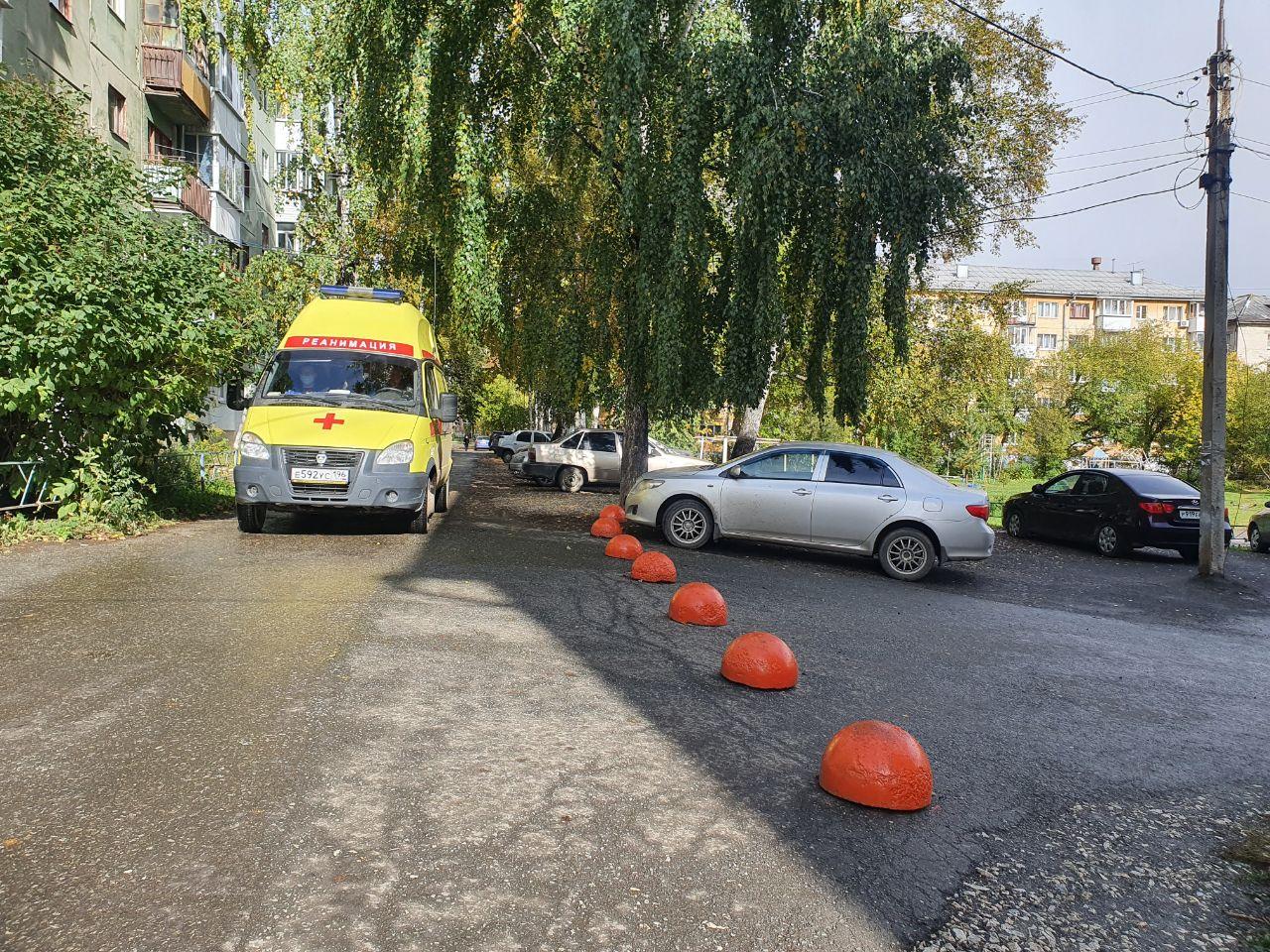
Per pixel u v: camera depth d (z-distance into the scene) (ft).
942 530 36.32
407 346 39.27
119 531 32.37
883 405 80.18
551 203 52.95
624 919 8.92
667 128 45.98
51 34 59.21
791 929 8.98
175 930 8.18
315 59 55.06
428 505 37.81
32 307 29.22
